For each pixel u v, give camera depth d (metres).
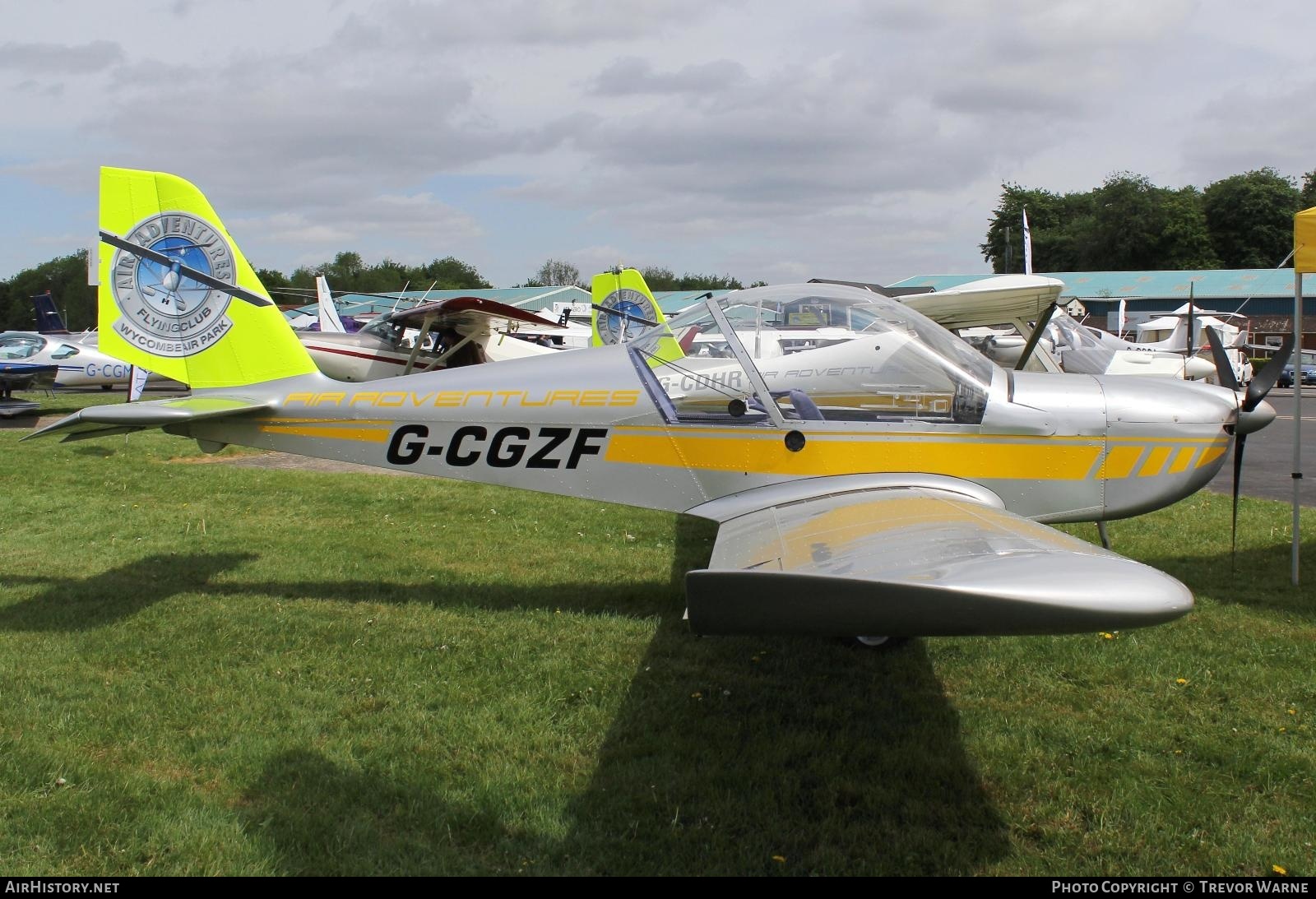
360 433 5.04
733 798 2.96
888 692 3.79
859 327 4.57
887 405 4.52
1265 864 2.61
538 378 4.84
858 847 2.70
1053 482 4.48
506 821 2.83
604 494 4.76
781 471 4.57
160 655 4.22
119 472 9.73
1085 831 2.79
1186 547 6.30
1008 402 4.46
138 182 5.29
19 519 7.32
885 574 2.69
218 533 6.84
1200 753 3.24
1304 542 6.39
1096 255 59.72
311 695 3.75
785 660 4.14
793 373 4.56
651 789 3.00
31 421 15.56
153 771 3.13
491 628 4.62
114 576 5.60
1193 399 4.53
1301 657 4.12
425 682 3.89
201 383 5.24
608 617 4.80
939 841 2.73
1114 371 12.12
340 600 5.12
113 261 5.27
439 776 3.10
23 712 3.55
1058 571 2.54
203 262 5.28
